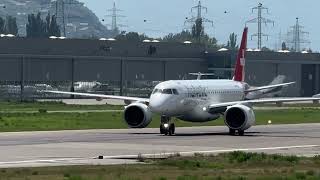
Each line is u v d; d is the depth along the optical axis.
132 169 109.69
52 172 105.31
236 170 111.06
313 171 107.62
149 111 191.12
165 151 142.88
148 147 151.25
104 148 147.88
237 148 152.38
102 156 129.12
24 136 178.12
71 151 141.12
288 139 178.38
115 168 110.75
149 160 124.38
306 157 131.62
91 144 157.12
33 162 121.81
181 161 119.62
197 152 141.50
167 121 191.12
